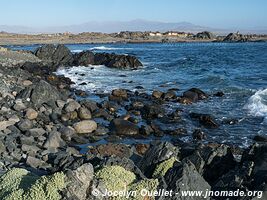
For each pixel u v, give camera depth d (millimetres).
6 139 14820
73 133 16844
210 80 33125
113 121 18172
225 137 16688
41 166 11742
